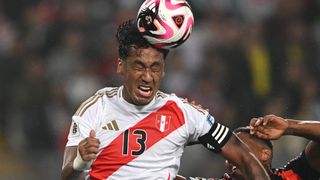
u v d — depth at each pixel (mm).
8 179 34469
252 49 34594
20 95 36188
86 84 36031
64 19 38750
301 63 34625
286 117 32500
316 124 16453
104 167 16516
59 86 35906
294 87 33375
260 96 33469
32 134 35250
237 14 38406
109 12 38625
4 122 36688
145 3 16219
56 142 34875
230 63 34406
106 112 16641
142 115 16578
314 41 36000
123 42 16250
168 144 16562
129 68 16203
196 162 30984
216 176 30953
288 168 17219
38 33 38812
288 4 37375
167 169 16594
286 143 29984
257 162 16531
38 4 40656
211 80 34188
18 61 37719
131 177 16438
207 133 16703
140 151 16469
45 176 34188
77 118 16641
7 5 40969
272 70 34344
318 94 33562
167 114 16625
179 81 34719
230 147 16672
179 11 16109
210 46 35562
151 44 16109
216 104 33500
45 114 35375
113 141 16500
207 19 37750
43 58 37969
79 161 15734
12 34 39469
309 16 37531
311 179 17062
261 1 38562
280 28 36281
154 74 16172
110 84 36031
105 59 36812
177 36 16094
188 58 35594
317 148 16750
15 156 35250
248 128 17172
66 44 37844
